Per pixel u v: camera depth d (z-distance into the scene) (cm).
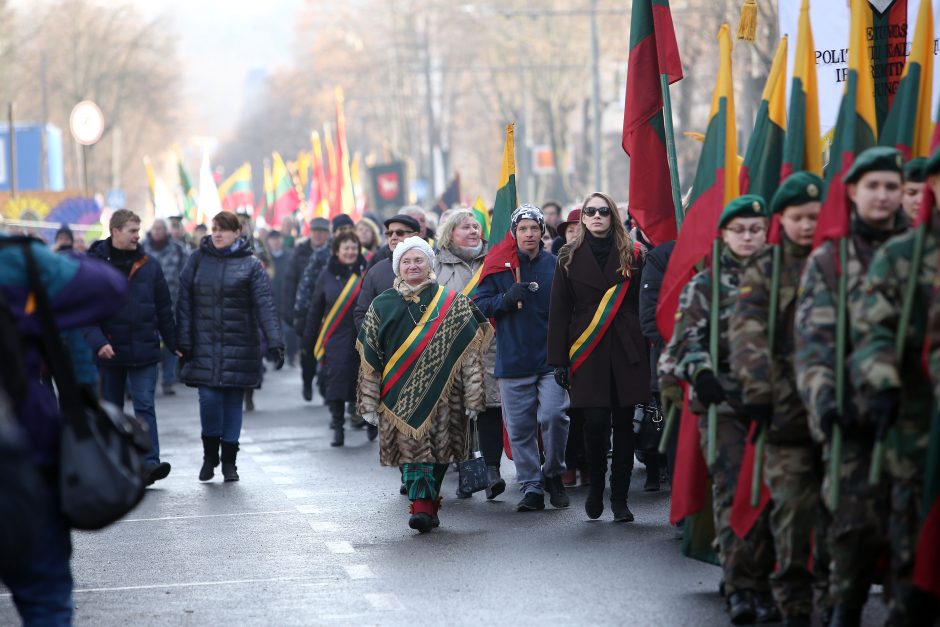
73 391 955
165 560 1551
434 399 1662
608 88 11538
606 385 1673
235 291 2112
